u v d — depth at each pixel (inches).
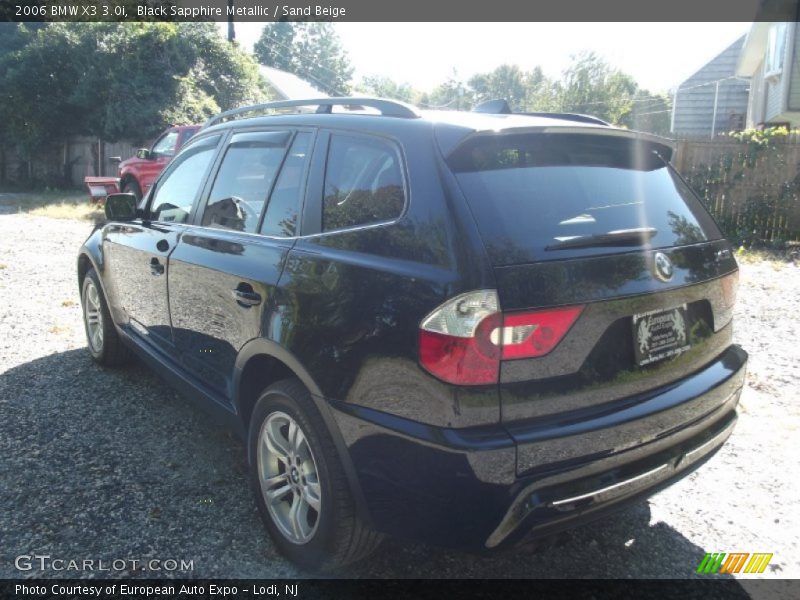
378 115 118.3
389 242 100.6
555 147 111.8
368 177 110.8
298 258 113.4
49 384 190.4
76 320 254.8
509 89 2849.4
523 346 89.5
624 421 96.2
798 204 435.5
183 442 157.5
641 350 100.9
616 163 117.9
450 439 88.3
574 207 103.7
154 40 823.7
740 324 257.1
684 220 117.1
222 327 132.0
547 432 90.4
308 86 1279.5
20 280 317.4
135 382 194.2
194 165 163.2
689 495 138.4
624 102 1481.3
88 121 870.4
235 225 137.8
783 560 117.7
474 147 103.2
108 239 191.9
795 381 198.1
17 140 930.7
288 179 127.8
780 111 576.4
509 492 88.3
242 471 145.2
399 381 93.7
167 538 120.8
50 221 547.5
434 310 90.4
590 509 94.7
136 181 590.6
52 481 137.9
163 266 156.1
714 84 1161.4
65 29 878.4
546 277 91.4
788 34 549.6
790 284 321.1
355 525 104.0
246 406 129.2
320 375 103.2
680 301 107.3
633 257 100.9
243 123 150.3
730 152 446.6
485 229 93.2
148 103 802.8
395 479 94.3
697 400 107.3
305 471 110.5
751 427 168.9
